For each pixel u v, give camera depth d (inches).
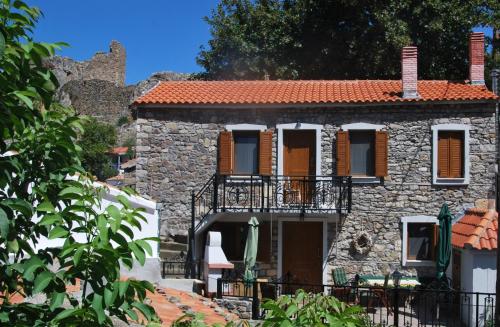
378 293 563.8
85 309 141.7
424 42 987.9
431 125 653.3
